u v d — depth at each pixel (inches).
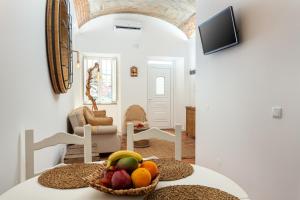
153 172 39.8
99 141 159.6
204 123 125.9
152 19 257.1
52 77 96.6
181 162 55.9
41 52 83.9
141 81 256.8
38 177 46.5
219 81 111.2
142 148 191.0
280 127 75.8
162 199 36.4
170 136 65.8
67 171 49.7
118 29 245.4
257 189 86.4
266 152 81.9
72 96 209.5
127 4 226.1
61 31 103.7
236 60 98.0
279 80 75.9
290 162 72.2
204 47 118.6
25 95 66.7
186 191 39.2
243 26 93.1
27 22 68.7
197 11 130.7
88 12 218.8
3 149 51.8
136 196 37.5
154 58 269.9
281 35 74.8
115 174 35.8
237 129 97.8
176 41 266.2
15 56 59.4
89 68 246.1
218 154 112.4
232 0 99.7
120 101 252.2
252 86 88.7
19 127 62.1
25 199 37.2
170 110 283.4
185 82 271.7
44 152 86.8
